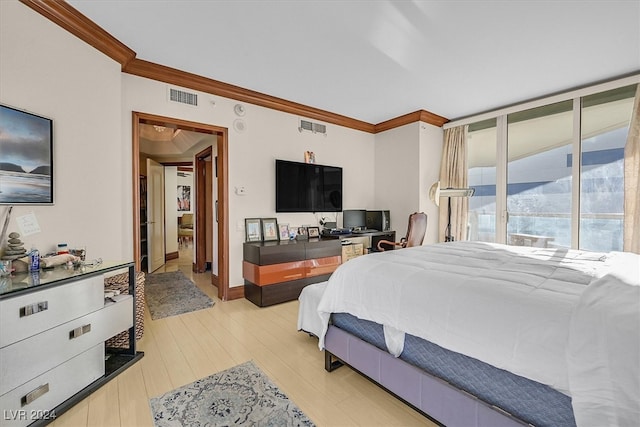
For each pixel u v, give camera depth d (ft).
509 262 6.18
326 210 14.34
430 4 6.63
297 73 10.13
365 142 16.35
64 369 5.29
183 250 25.39
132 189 9.30
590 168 10.94
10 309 4.51
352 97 12.34
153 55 8.91
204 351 7.49
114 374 6.29
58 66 6.73
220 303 11.28
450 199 14.24
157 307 10.80
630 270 4.62
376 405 5.46
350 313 5.84
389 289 5.24
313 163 13.96
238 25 7.43
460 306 4.26
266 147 12.57
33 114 6.18
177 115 10.21
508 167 13.20
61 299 5.27
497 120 13.51
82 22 7.03
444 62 9.30
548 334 3.41
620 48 8.38
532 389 3.59
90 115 7.56
